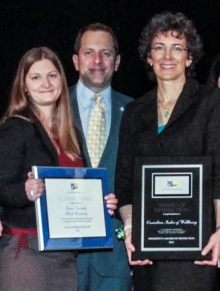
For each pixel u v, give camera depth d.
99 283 5.16
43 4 8.30
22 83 4.72
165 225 4.57
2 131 4.61
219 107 4.60
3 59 8.28
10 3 8.29
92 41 5.21
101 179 4.71
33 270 4.53
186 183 4.55
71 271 4.67
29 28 8.31
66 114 4.77
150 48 4.75
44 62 4.71
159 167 4.57
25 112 4.68
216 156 4.56
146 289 4.69
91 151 5.14
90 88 5.23
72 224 4.61
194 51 4.72
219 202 4.56
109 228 4.70
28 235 4.58
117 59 5.35
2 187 4.55
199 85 4.70
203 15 8.25
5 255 4.57
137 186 4.58
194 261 4.59
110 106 5.25
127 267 5.17
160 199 4.57
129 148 4.78
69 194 4.62
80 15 8.30
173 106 4.71
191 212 4.55
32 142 4.61
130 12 8.28
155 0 8.28
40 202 4.53
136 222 4.58
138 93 8.23
